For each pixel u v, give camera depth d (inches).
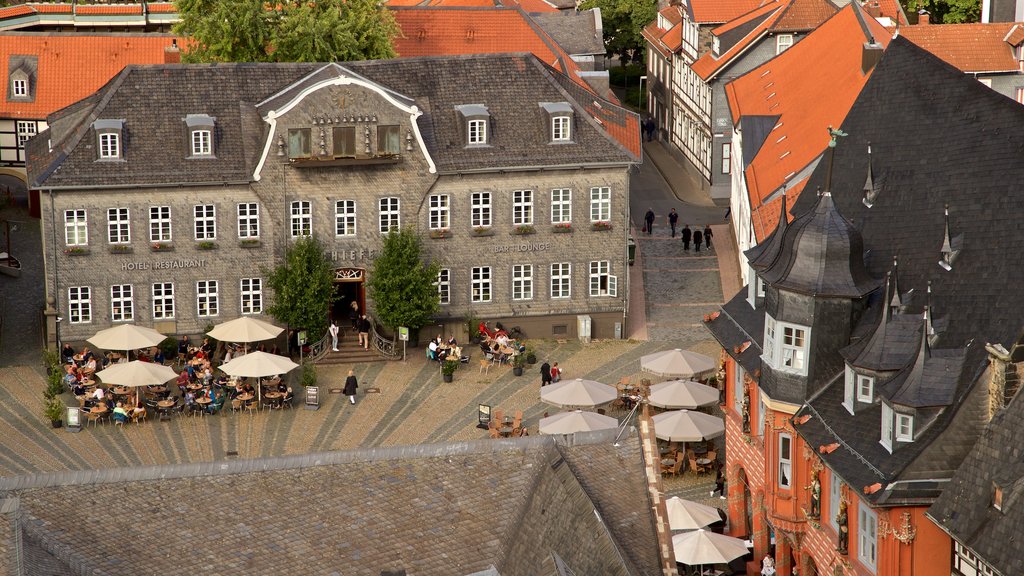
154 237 3432.6
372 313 3565.5
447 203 3538.4
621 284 3641.7
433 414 3203.7
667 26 5388.8
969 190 2203.5
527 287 3627.0
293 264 3435.0
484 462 1813.5
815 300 2215.8
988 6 4589.1
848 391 2146.9
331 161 3427.7
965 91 2314.2
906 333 2098.9
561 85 3659.0
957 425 1940.2
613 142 3580.2
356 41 4055.1
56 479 1688.0
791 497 2308.1
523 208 3577.8
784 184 3255.4
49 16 5324.8
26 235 4244.6
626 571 1752.0
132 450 3011.8
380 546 1704.0
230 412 3216.0
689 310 3791.8
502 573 1680.6
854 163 2440.9
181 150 3420.3
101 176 3361.2
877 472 1968.5
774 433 2303.2
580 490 1823.3
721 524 2704.2
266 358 3216.0
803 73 3846.0
